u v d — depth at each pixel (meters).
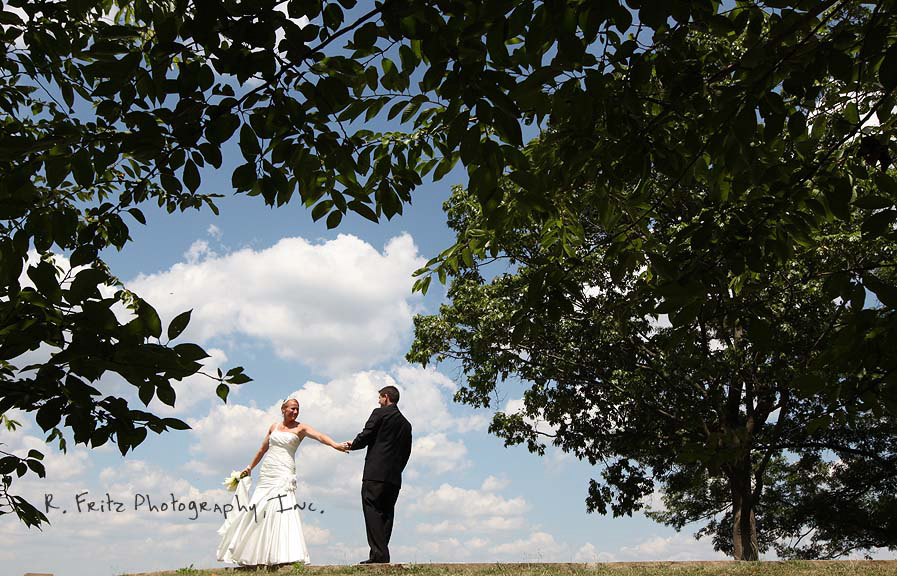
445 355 19.70
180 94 2.99
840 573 8.35
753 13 3.62
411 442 9.55
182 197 4.77
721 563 9.39
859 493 22.59
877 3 3.50
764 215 4.48
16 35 4.57
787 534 25.00
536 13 2.93
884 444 21.25
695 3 3.45
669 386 17.91
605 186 4.95
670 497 28.16
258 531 8.81
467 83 2.98
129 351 2.26
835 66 3.55
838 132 4.43
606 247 5.67
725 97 3.64
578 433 19.42
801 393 4.12
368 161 3.88
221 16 2.77
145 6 3.96
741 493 19.19
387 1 2.87
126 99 2.99
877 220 4.11
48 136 2.87
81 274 2.22
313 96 3.22
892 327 3.82
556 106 3.41
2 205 2.93
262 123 3.32
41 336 2.29
